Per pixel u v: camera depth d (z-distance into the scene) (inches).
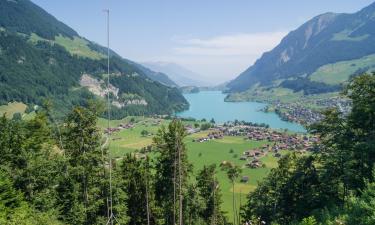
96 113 1791.3
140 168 2244.1
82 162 1738.4
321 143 1720.0
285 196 1982.0
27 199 1568.7
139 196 2231.8
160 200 2272.4
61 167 1713.8
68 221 1699.1
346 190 1566.2
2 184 1429.6
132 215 2234.3
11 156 1610.5
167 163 2138.3
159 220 2196.1
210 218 2800.2
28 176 1565.0
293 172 1966.0
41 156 1681.8
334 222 997.2
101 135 1811.0
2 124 1669.5
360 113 1577.3
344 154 1557.6
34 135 1754.4
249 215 2623.0
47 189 1646.2
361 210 952.3
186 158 2188.7
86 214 1800.0
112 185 1845.5
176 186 2170.3
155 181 2242.9
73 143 1758.1
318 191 1718.8
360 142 1528.1
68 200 1727.4
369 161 1476.4
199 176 2824.8
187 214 2492.6
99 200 1793.8
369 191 978.7
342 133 1636.3
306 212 1731.1
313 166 1807.3
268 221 2235.5
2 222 1267.2
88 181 1800.0
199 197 2635.3
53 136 1948.8
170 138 2110.0
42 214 1446.9
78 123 1745.8
